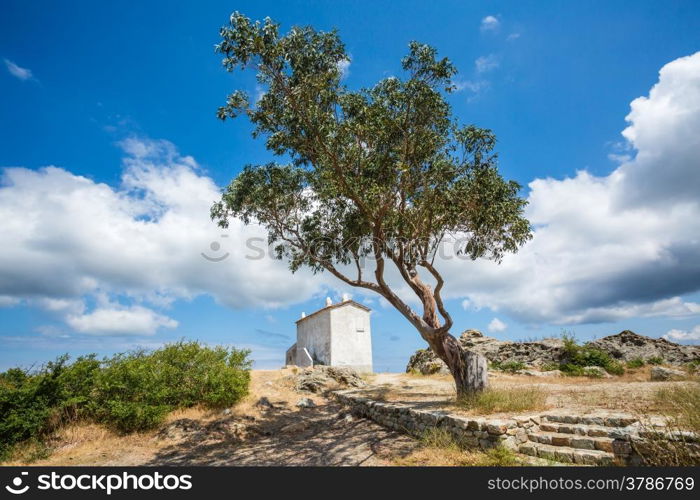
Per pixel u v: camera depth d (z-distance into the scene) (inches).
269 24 399.2
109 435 460.1
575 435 327.6
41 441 436.8
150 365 547.8
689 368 701.3
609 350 848.3
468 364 486.0
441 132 475.8
